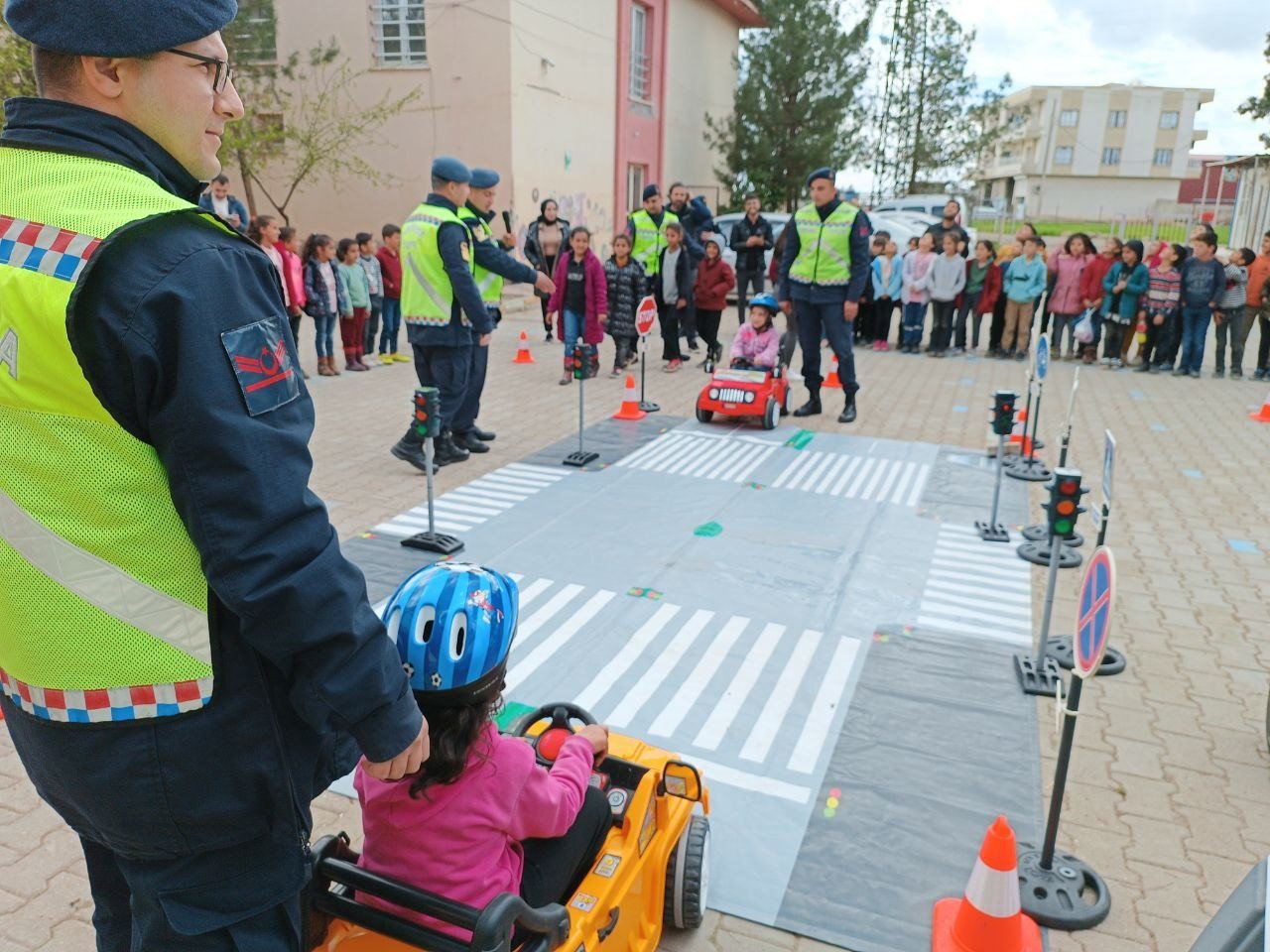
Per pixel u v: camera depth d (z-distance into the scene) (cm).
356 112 1794
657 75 2338
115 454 134
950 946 273
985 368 1295
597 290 1061
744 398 884
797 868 311
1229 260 1241
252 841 156
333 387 1077
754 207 1469
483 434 818
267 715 150
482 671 183
